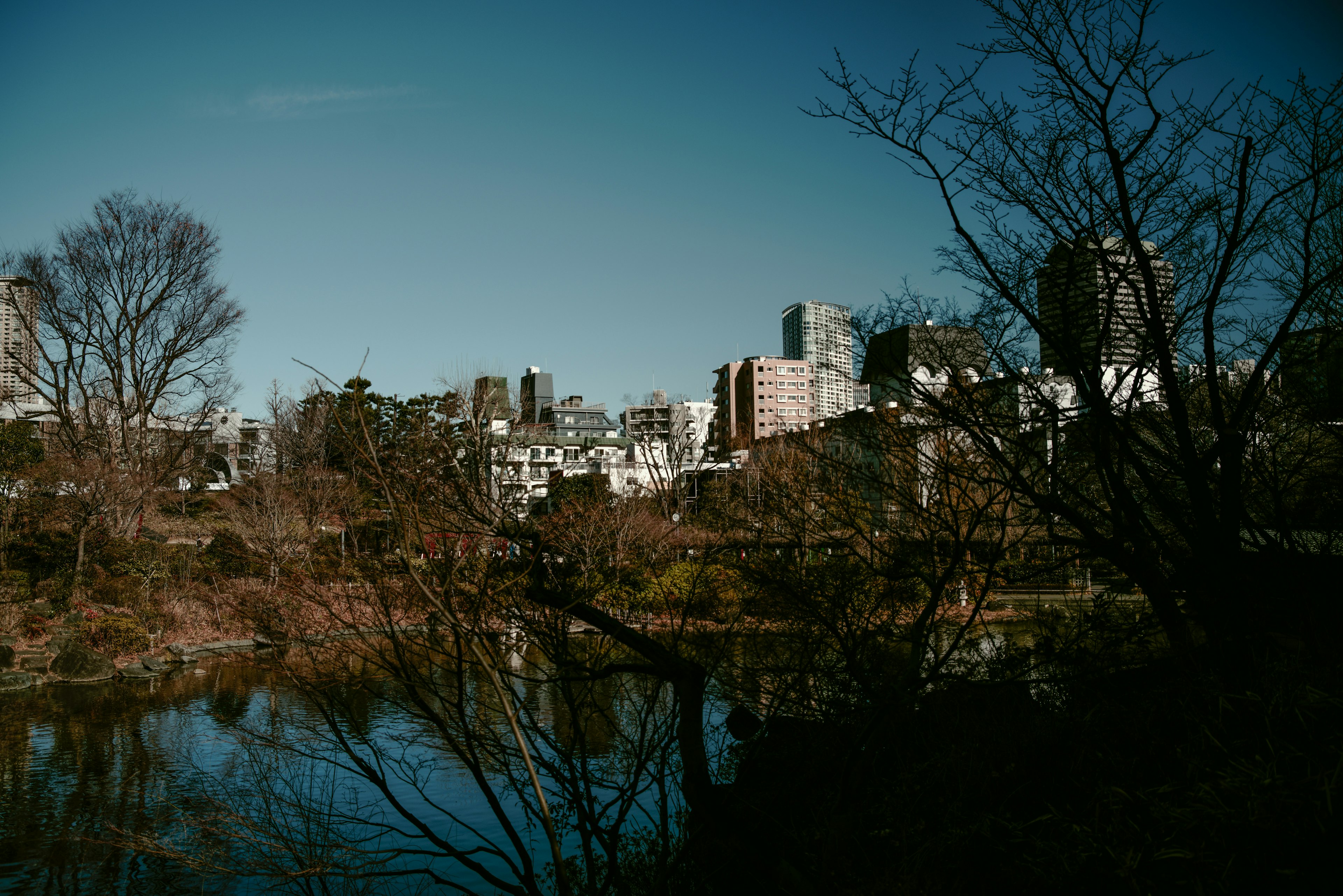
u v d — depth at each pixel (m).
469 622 4.89
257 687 19.64
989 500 6.35
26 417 35.59
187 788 12.47
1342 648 4.30
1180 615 5.68
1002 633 7.76
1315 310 6.15
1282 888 3.12
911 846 4.89
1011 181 6.13
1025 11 5.68
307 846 7.02
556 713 6.96
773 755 6.38
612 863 5.46
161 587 27.78
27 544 29.41
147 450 35.94
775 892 5.52
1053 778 4.79
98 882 9.98
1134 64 5.61
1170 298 6.27
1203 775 3.85
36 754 15.34
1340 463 6.27
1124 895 3.61
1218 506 6.38
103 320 35.09
